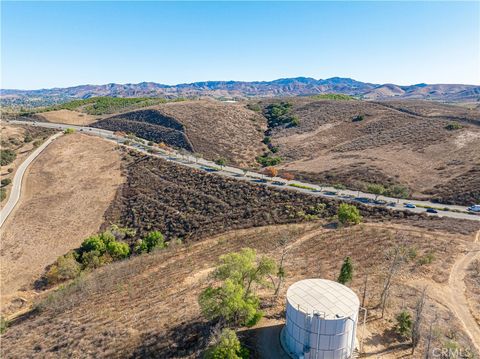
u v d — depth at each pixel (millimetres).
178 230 58281
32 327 31812
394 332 24578
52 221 66188
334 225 49656
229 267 25500
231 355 19969
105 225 64312
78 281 41375
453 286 30609
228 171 82250
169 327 27016
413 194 66188
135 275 39938
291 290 23500
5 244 59062
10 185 80875
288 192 65938
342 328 20328
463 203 60656
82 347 26109
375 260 36156
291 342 22109
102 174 84875
